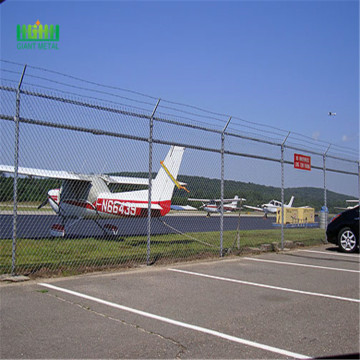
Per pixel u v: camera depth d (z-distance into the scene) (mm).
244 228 21719
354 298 6078
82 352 3717
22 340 3939
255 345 4059
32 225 18625
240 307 5414
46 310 4914
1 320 4492
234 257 9898
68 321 4543
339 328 4660
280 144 11562
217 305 5473
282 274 7844
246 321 4820
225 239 14336
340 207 18906
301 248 12156
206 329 4484
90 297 5586
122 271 7594
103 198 13633
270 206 37344
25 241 12648
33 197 10242
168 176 13875
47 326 4355
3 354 3602
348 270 8469
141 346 3920
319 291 6480
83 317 4707
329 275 7859
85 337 4082
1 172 8766
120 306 5219
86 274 7188
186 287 6453
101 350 3781
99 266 7770
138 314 4914
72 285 6250
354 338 4340
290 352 3904
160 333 4297
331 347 4062
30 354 3623
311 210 21453
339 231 11531
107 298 5574
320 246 12797
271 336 4332
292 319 4957
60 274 6996
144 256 9156
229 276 7488
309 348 4020
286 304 5645
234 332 4422
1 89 6270
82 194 13805
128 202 13594
